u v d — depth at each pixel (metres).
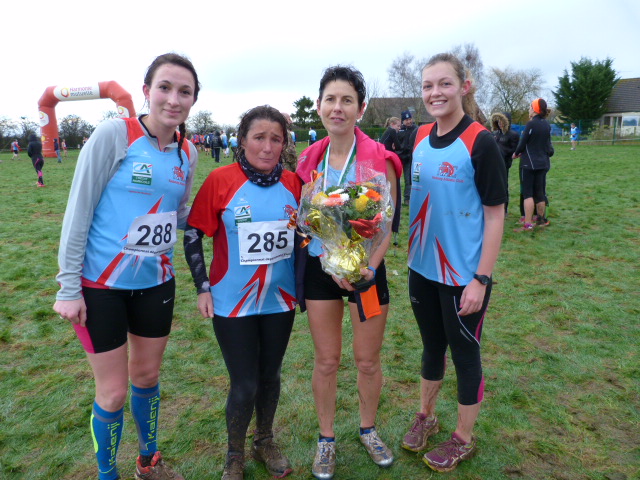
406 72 50.38
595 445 2.68
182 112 2.10
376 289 2.35
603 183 13.06
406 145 8.23
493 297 4.93
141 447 2.41
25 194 12.97
